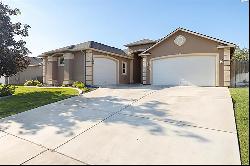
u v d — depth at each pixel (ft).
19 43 52.70
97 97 37.45
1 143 18.71
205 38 52.31
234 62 52.37
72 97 38.40
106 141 17.49
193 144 15.96
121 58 74.59
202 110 24.67
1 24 49.93
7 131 21.59
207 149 15.10
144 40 85.81
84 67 62.54
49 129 21.27
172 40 57.00
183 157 14.19
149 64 60.34
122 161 14.20
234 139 16.47
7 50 50.49
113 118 23.67
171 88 44.88
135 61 82.12
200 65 53.06
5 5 50.78
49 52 69.15
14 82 95.76
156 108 27.04
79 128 20.95
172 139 17.03
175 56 56.24
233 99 29.32
